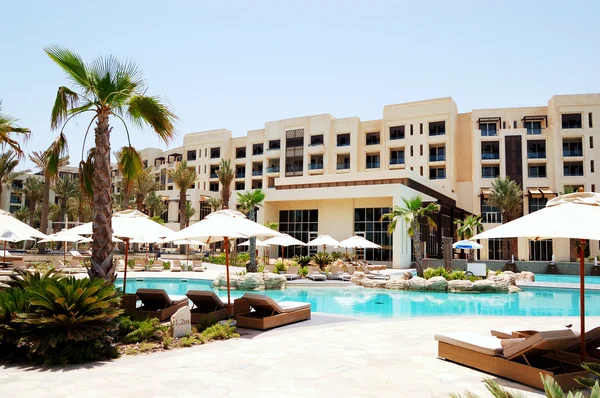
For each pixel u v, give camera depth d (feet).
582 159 154.81
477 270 79.41
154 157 247.29
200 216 195.31
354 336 27.58
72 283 22.27
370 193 112.16
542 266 116.57
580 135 155.33
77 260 88.28
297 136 185.98
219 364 20.31
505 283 68.69
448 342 21.34
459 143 173.88
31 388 16.39
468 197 164.35
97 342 21.59
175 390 16.33
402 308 51.39
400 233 108.78
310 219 126.11
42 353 19.71
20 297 22.27
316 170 179.42
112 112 27.61
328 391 16.44
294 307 33.55
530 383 17.38
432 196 135.13
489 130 167.84
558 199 18.74
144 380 17.62
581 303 18.75
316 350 23.45
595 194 17.94
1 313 21.16
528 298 61.98
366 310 49.73
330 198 117.60
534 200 157.89
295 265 88.53
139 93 28.04
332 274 81.92
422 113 167.43
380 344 25.13
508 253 157.58
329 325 31.96
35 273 26.02
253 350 23.40
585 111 155.63
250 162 199.82
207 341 25.75
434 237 137.90
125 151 30.63
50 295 21.33
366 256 116.37
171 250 172.04
